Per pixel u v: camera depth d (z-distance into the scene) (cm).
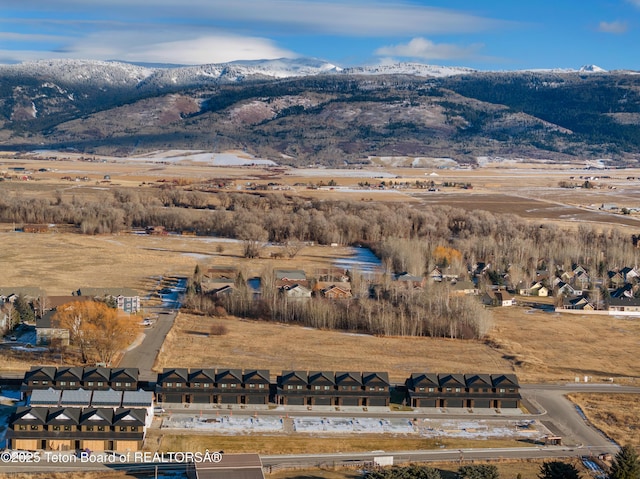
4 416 15625
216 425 15762
